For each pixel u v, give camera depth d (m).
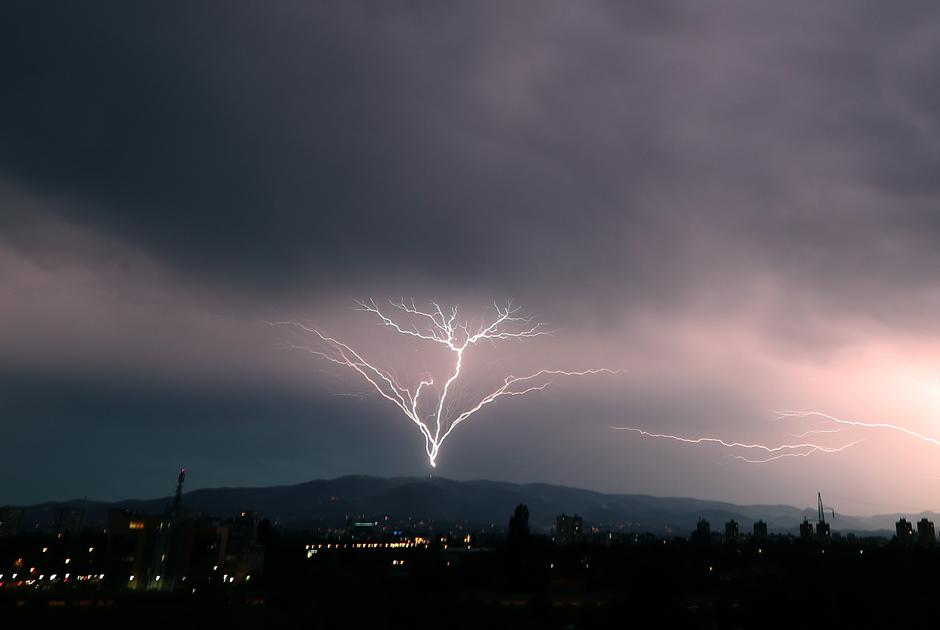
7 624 47.09
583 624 56.94
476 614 54.00
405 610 50.38
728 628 60.97
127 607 49.81
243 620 45.31
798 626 60.78
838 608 62.44
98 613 49.69
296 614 45.03
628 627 53.66
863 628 60.03
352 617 44.75
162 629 44.50
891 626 59.72
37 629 46.97
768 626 61.44
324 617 44.47
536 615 58.91
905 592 65.44
